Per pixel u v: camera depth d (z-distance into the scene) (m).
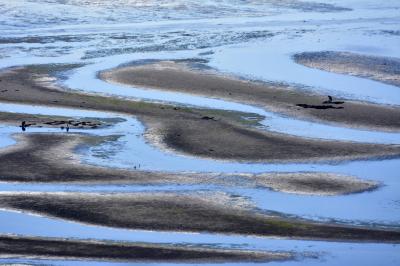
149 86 162.12
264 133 128.62
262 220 92.94
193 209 96.12
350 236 88.38
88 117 139.62
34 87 161.00
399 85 162.62
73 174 108.31
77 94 155.88
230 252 84.25
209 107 146.25
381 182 105.94
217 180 106.62
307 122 136.12
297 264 81.19
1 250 84.44
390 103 148.50
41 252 84.25
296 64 179.75
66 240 87.31
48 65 182.00
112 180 106.31
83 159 114.88
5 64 182.38
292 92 156.50
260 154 117.88
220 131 129.88
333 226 91.31
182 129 131.12
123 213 94.81
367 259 82.12
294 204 98.00
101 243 86.62
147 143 123.12
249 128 131.62
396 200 99.44
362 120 137.12
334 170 110.81
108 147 120.94
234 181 106.12
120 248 85.38
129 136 127.12
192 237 88.44
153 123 135.00
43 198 99.44
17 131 129.62
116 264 81.50
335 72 172.88
